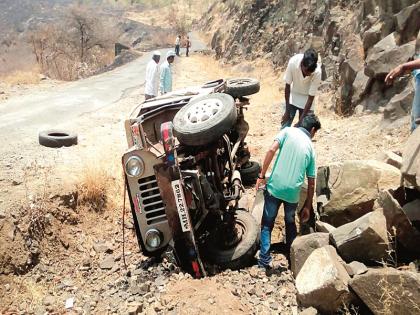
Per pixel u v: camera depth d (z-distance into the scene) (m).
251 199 6.90
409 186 4.72
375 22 11.83
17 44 69.38
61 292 5.27
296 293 4.19
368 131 8.77
